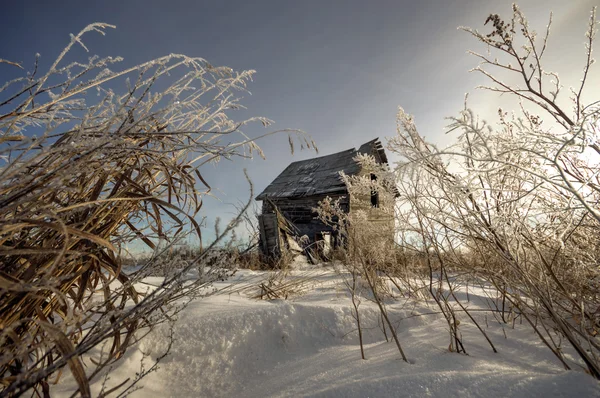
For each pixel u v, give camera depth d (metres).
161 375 1.43
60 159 0.91
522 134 1.28
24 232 0.95
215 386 1.40
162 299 1.05
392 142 1.79
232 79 1.29
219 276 1.28
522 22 1.90
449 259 2.04
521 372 1.21
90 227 1.09
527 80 1.88
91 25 0.97
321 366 1.52
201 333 1.72
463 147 1.44
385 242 2.68
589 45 1.71
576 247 1.82
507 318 2.04
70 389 1.16
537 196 1.57
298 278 3.73
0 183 0.70
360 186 2.19
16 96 0.88
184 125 1.30
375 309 2.23
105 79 1.00
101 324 0.99
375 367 1.38
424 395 1.07
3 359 0.68
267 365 1.62
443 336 1.78
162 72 1.08
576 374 1.13
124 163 1.19
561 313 1.70
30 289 0.69
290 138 1.38
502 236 1.57
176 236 1.25
